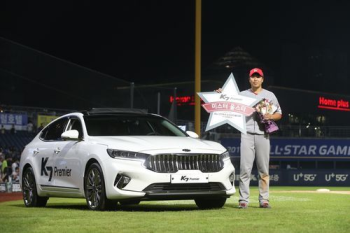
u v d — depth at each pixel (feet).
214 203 43.68
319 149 192.34
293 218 33.91
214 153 41.09
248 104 43.21
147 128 45.34
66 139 43.86
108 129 44.32
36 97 291.38
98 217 34.42
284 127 237.25
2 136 189.16
